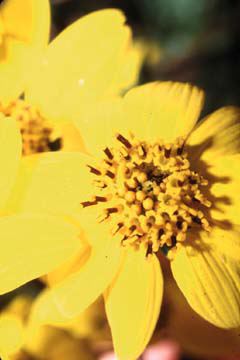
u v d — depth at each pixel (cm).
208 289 11
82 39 12
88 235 11
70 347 12
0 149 11
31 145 12
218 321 11
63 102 12
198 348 12
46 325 12
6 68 12
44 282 11
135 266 11
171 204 11
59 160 11
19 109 12
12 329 12
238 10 16
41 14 12
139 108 11
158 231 11
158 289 11
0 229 11
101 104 12
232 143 11
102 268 11
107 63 12
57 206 11
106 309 11
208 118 11
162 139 11
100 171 11
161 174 11
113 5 16
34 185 11
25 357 12
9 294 12
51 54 12
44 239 11
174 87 12
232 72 16
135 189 11
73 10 15
